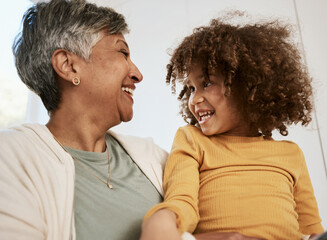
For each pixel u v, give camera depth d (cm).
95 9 101
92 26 94
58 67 92
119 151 108
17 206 63
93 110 94
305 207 103
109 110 96
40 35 94
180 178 89
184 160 99
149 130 273
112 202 83
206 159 99
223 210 87
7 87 246
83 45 92
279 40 126
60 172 79
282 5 233
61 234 70
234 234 76
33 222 64
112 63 95
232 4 256
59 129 95
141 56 298
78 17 94
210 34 113
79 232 74
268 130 110
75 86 93
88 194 82
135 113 284
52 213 71
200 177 98
